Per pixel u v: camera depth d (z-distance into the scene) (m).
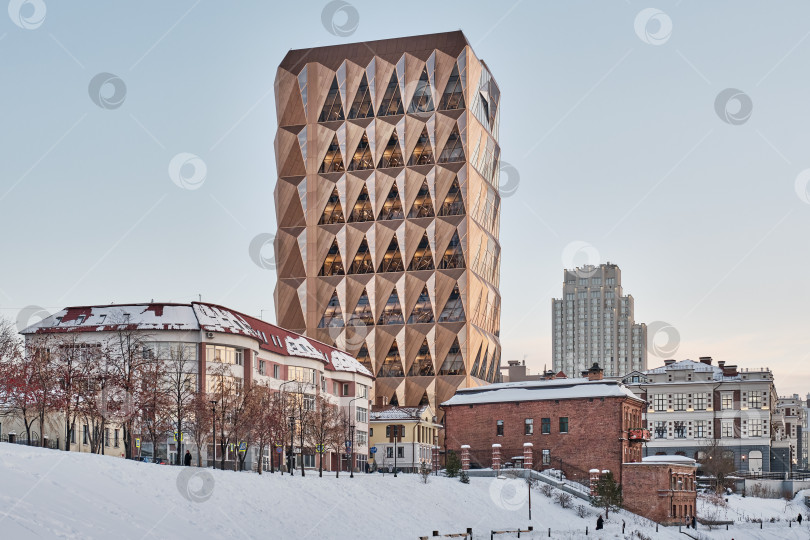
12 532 52.81
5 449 67.94
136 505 65.62
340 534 79.00
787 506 143.12
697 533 107.12
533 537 93.38
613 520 105.62
